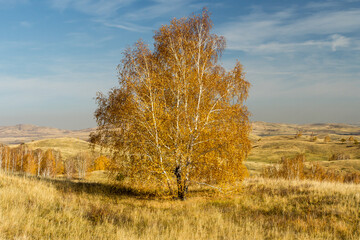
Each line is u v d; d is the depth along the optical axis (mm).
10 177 15305
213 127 15508
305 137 185500
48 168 70938
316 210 12273
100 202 13305
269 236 9453
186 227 9633
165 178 14734
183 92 15125
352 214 11328
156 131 14750
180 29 16156
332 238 9383
